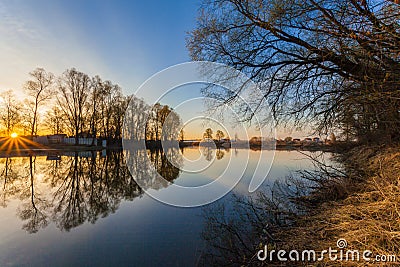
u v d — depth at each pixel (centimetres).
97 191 839
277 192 639
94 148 2998
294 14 466
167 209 560
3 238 435
